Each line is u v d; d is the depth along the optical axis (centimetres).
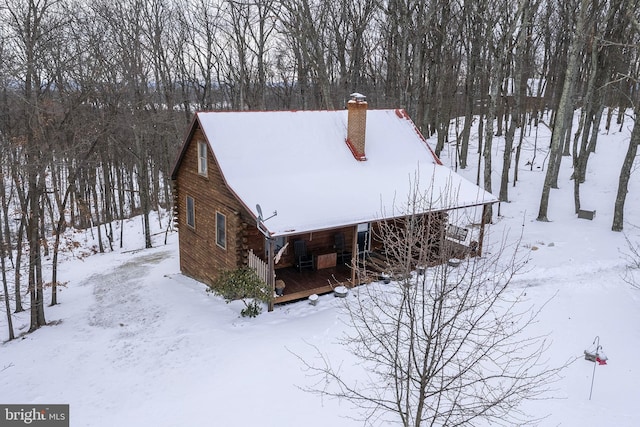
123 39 3309
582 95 3412
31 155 1775
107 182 3189
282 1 2352
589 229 2117
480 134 3150
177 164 1930
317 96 3650
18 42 2088
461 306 678
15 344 1537
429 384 791
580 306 1443
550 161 2209
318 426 939
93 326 1598
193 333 1383
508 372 988
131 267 2333
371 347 1164
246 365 1170
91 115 2455
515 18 2222
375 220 1506
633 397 1016
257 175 1602
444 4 2838
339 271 1703
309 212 1475
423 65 3256
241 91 3291
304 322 1375
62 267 2588
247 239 1602
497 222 2298
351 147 1852
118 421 1023
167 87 3488
